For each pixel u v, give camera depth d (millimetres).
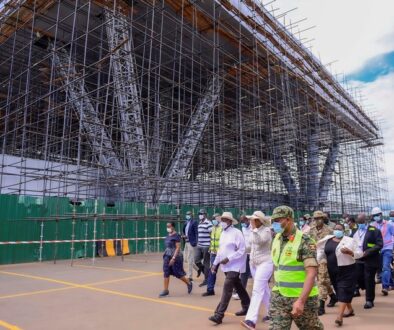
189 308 7586
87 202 18016
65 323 6504
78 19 21750
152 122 26812
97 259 17000
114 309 7512
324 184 35688
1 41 23609
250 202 28250
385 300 8523
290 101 29578
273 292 4102
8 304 7945
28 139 25406
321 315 7211
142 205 19812
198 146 24703
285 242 4105
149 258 17438
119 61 19719
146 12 20719
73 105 20969
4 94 28219
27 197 16031
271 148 31422
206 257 10336
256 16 25062
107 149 20625
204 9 22500
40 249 16031
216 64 26406
